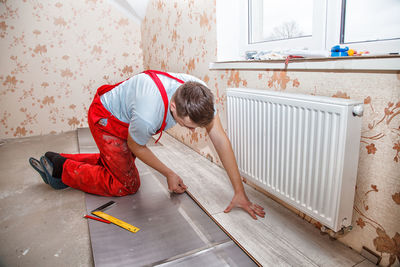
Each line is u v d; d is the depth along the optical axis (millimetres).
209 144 2143
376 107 959
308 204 1162
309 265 1064
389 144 940
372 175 1017
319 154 1062
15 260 1180
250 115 1411
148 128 1155
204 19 1889
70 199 1686
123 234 1288
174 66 2521
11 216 1518
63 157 1672
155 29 2869
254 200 1555
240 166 1587
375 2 1100
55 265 1146
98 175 1604
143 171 2023
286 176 1248
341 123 943
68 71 3207
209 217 1402
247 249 1164
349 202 1049
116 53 3350
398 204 947
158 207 1521
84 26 3148
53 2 2979
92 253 1188
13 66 3002
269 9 1629
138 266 1086
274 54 1380
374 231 1045
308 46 1384
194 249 1174
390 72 896
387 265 1021
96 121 1456
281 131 1224
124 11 3242
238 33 1829
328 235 1234
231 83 1740
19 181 1962
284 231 1272
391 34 1074
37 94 3150
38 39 3020
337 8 1208
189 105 915
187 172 1968
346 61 1004
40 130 3250
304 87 1231
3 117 3076
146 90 1136
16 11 2887
